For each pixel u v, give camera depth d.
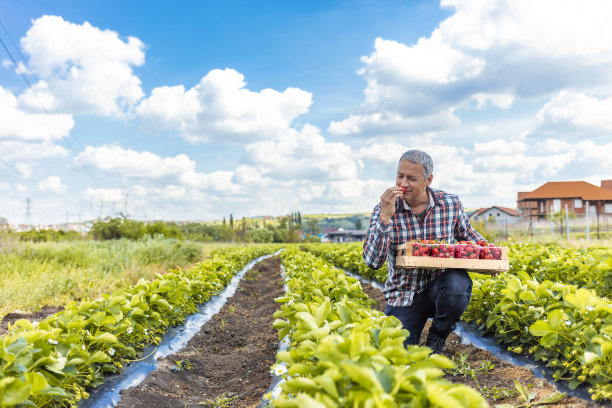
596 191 51.66
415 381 2.00
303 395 1.82
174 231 32.44
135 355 4.89
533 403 3.31
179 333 6.41
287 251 17.16
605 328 3.29
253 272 18.06
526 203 55.16
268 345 6.30
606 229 26.27
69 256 13.50
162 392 4.41
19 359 2.75
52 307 8.00
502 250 4.05
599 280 5.91
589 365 3.31
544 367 3.91
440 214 4.36
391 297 4.40
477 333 5.23
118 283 10.20
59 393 2.84
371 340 2.66
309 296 4.52
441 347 4.31
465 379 3.98
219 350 6.39
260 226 145.12
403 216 4.39
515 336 4.51
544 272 6.64
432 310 4.43
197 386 4.89
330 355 2.19
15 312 7.18
